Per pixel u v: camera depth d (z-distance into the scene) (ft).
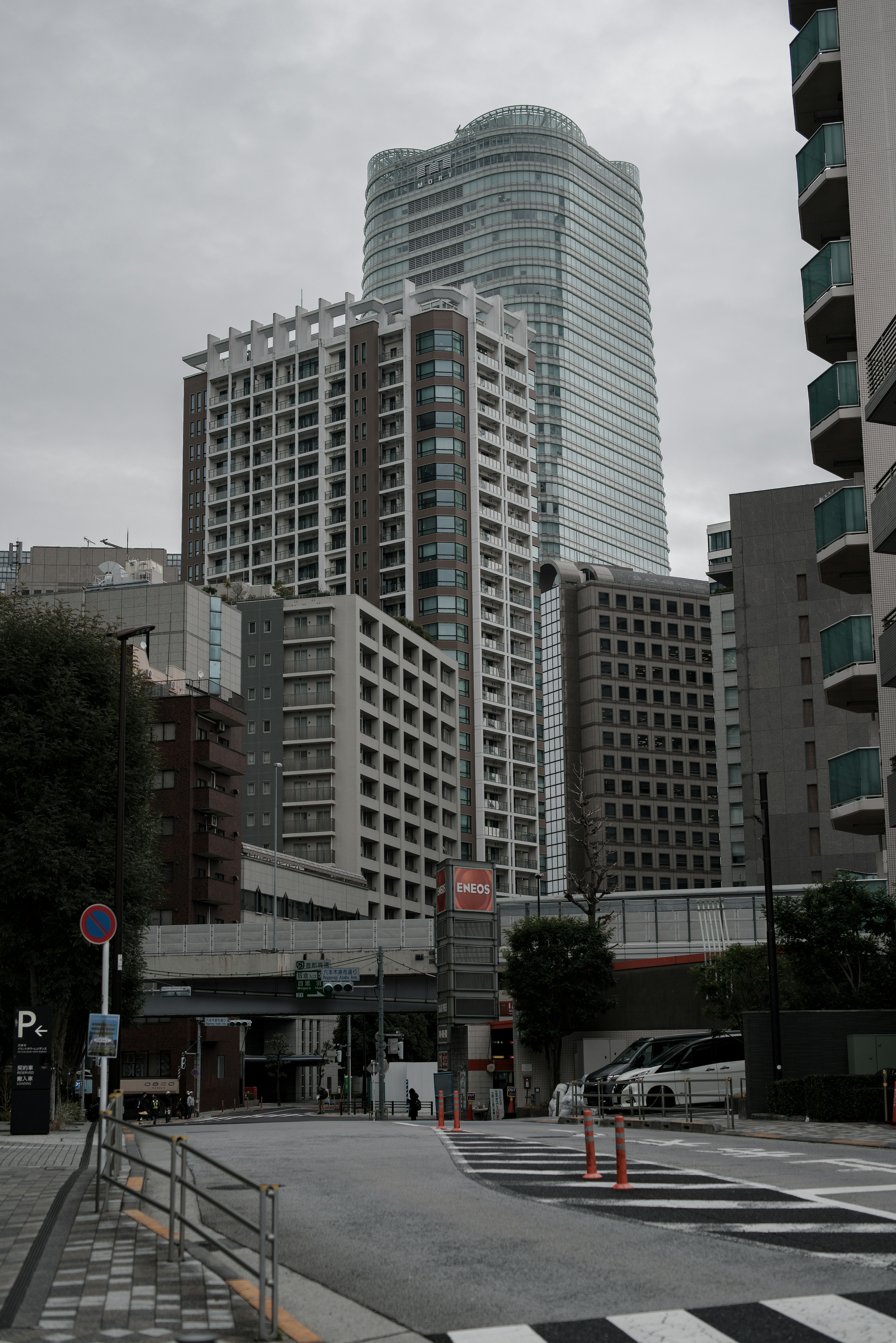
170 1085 244.83
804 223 138.10
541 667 564.71
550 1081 179.22
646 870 539.70
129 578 352.28
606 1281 31.32
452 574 458.09
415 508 465.06
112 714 126.72
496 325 500.74
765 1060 103.30
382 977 203.92
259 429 499.92
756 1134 82.64
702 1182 51.57
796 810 309.42
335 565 474.49
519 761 469.98
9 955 122.01
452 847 433.07
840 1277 31.09
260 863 296.51
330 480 479.41
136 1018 140.36
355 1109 263.29
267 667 380.17
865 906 117.50
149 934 223.30
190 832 265.13
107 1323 28.07
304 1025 352.28
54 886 119.85
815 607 318.45
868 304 125.18
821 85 135.44
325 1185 52.95
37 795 122.21
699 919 196.34
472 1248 36.47
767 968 137.69
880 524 106.22
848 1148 70.90
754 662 320.09
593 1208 43.98
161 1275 33.32
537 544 497.87
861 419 126.31
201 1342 23.13
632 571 577.43
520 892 460.14
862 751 122.42
